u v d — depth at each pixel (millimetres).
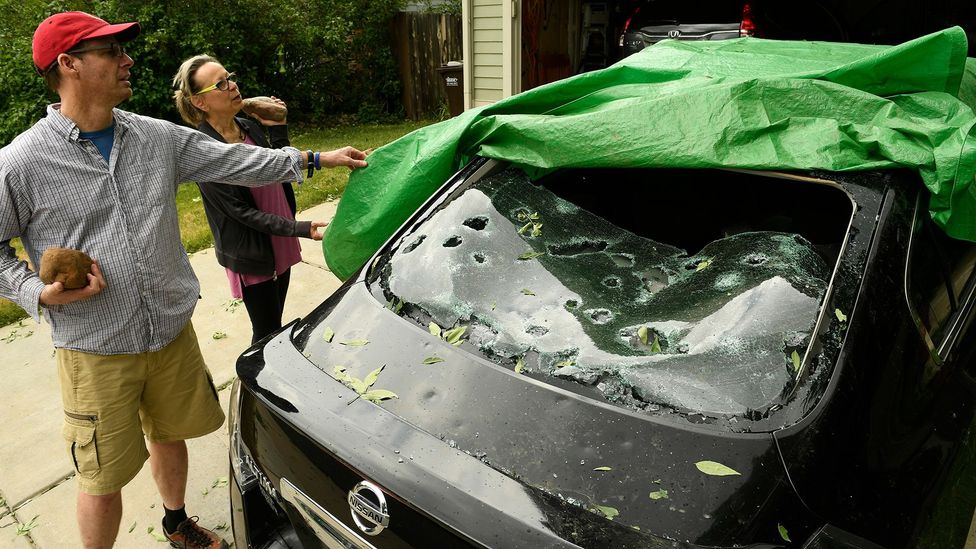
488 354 1809
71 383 2104
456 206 2340
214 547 2586
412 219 2369
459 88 9797
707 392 1602
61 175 1955
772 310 1743
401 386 1746
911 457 1712
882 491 1586
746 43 3328
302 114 11617
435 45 11102
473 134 2574
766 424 1525
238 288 3064
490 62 7402
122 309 2080
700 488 1432
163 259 2150
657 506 1415
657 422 1552
